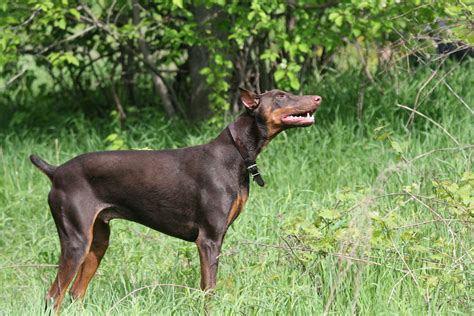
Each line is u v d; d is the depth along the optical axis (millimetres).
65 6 13922
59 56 14195
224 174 8766
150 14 15055
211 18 14234
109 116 16312
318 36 13391
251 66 15344
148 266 10156
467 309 8156
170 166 8844
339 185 12289
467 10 10633
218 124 14188
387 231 8648
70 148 14789
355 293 8039
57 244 11023
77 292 9125
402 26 13148
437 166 11531
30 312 8406
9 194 13141
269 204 11758
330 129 13859
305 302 8352
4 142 15367
